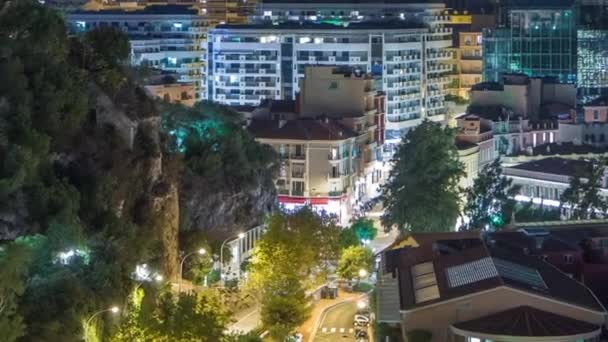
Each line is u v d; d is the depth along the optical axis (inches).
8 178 6063.0
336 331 7416.3
